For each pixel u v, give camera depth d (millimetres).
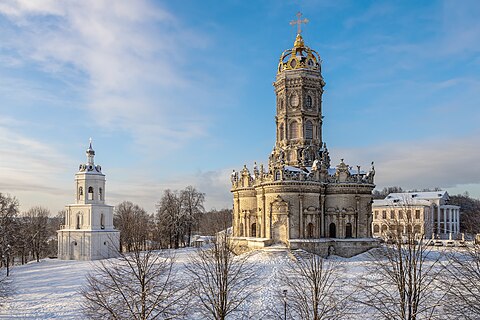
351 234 88688
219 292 36906
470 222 68875
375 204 155125
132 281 32438
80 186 115375
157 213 144375
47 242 145375
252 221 96312
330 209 89312
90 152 118688
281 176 85812
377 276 58219
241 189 98438
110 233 113500
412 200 149125
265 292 51250
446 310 31922
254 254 79562
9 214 108812
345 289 51750
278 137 99625
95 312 32250
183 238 146375
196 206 145250
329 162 99688
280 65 99312
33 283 72938
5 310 52188
